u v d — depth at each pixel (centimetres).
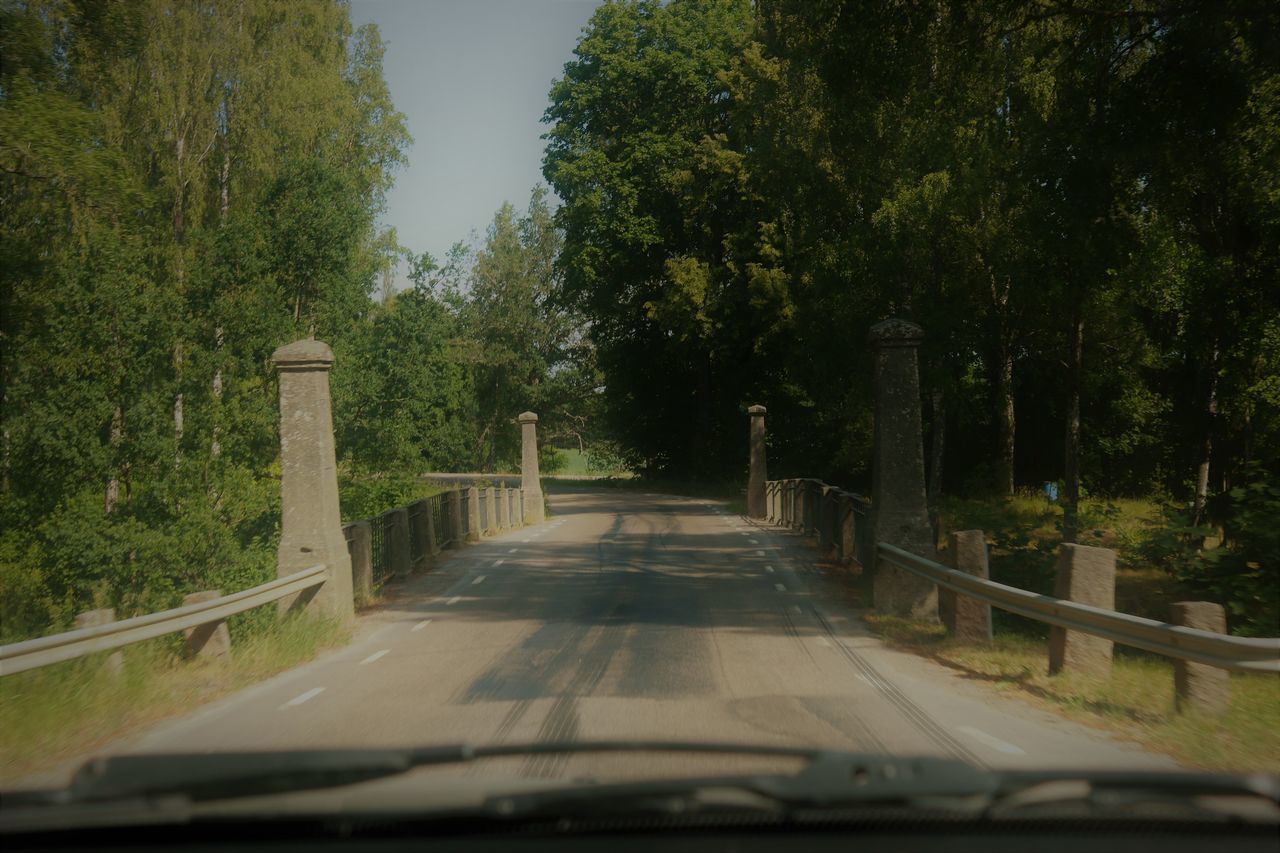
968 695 817
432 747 352
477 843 280
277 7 3294
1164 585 1642
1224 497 2189
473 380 7206
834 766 317
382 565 1672
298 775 318
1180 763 599
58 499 2395
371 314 3372
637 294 5078
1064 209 1606
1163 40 1478
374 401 3209
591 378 7806
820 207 3069
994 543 1494
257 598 1061
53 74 1747
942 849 276
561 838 282
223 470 2491
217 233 2827
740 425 5122
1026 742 650
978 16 1530
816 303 3384
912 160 2570
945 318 2689
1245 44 1376
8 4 1655
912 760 328
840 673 909
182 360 2603
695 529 2808
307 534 1282
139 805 297
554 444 8850
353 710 768
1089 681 837
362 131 3844
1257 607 1212
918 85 1645
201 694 856
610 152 4756
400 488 3216
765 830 284
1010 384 3378
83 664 828
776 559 1981
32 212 1950
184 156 3086
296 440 1299
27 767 624
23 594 2331
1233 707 766
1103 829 288
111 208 1919
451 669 947
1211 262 2041
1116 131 1528
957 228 2598
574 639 1113
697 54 4544
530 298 7650
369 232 3731
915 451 1345
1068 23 1658
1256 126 1647
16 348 2305
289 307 3127
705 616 1288
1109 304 2489
